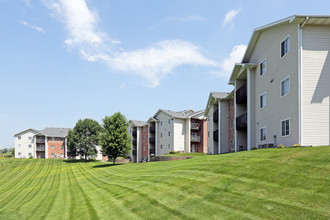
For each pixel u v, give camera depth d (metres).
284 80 15.79
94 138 54.75
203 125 47.06
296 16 14.09
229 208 7.36
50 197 16.12
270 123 17.53
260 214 6.55
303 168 8.68
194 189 9.76
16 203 15.62
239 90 23.47
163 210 8.51
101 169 32.12
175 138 45.16
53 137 69.44
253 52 20.92
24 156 70.81
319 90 13.94
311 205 6.36
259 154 12.30
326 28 14.39
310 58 14.19
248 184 8.77
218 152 29.22
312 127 13.72
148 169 20.86
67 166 44.81
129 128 60.69
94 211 10.33
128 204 10.16
